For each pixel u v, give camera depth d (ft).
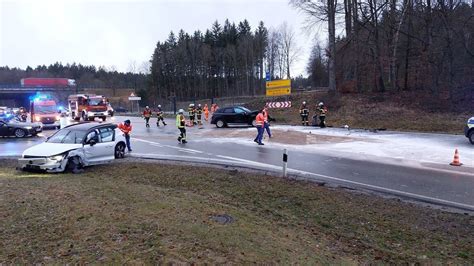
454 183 35.83
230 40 334.44
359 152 53.62
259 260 18.17
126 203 26.76
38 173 41.45
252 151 55.42
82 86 417.49
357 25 120.26
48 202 26.66
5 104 341.82
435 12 109.19
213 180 37.37
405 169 42.24
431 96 102.32
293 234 23.63
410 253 21.54
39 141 72.64
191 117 100.22
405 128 83.46
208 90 325.62
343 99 114.42
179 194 31.45
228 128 91.04
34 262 16.85
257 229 23.22
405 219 26.55
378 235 24.12
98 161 46.55
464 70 103.45
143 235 20.15
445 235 23.90
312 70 275.39
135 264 16.58
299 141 65.46
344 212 28.12
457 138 66.64
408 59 121.08
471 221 25.94
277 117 111.86
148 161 48.39
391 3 115.44
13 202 26.58
